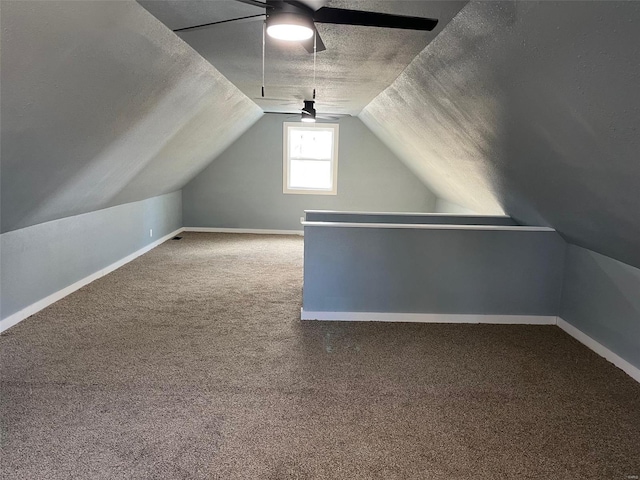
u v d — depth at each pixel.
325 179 8.09
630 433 2.38
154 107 3.46
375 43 2.78
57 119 2.52
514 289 3.92
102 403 2.55
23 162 2.69
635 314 3.01
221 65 3.58
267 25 1.85
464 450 2.22
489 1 1.87
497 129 2.83
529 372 3.05
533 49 1.88
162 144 4.52
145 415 2.45
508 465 2.12
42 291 4.03
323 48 2.36
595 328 3.42
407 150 6.29
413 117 4.41
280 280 5.14
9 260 3.56
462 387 2.84
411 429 2.39
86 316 3.88
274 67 3.60
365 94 4.84
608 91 1.67
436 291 3.92
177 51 2.94
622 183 2.14
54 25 1.85
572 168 2.43
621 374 3.04
